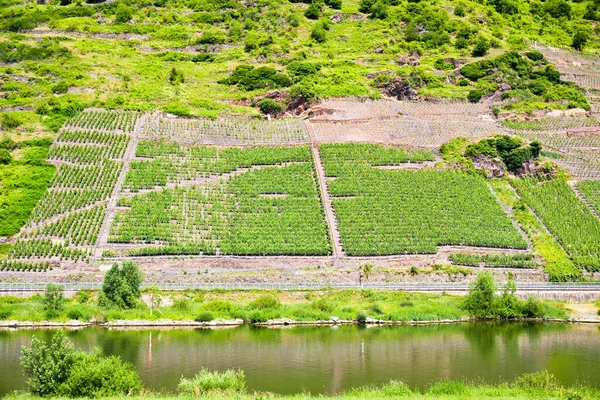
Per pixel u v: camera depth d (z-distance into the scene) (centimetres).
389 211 13500
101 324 9944
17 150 14575
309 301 11112
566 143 16900
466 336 9600
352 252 12438
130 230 12425
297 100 17312
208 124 16088
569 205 14612
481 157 15575
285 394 6644
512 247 13138
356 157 15200
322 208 13550
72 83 17075
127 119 15775
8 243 12144
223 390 6312
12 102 16188
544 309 11044
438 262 12450
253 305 10650
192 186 13800
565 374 7644
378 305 10919
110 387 6144
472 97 18388
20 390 6562
